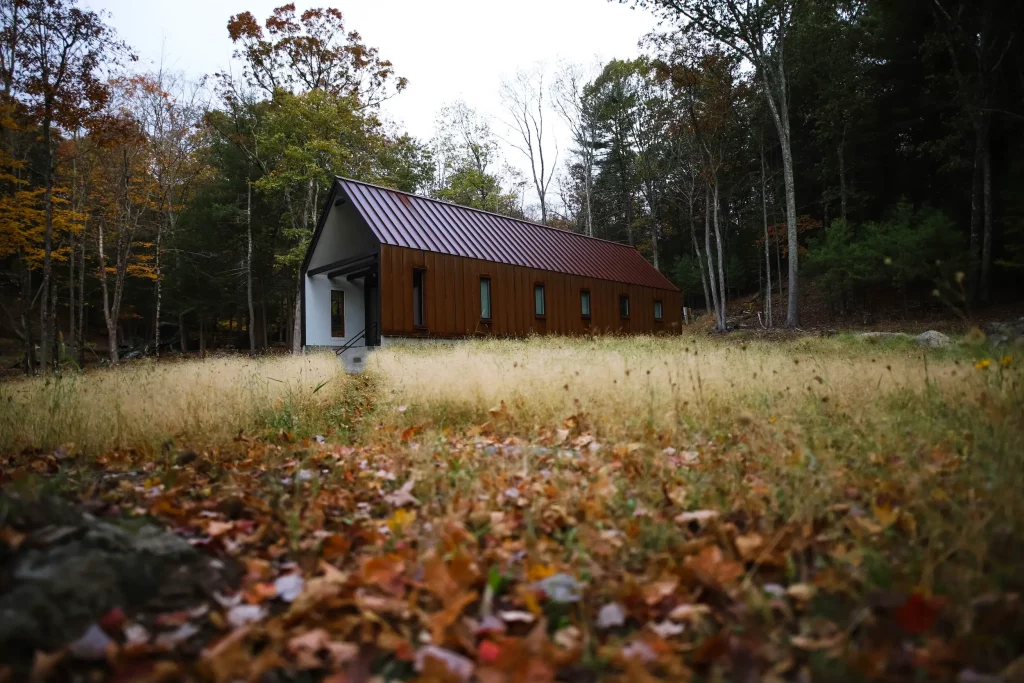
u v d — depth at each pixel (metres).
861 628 1.70
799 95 29.83
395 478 3.50
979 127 20.62
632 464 3.46
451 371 7.39
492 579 2.00
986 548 1.89
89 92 14.60
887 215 26.14
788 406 4.64
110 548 1.98
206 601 1.93
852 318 23.86
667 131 29.59
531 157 41.38
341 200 19.11
